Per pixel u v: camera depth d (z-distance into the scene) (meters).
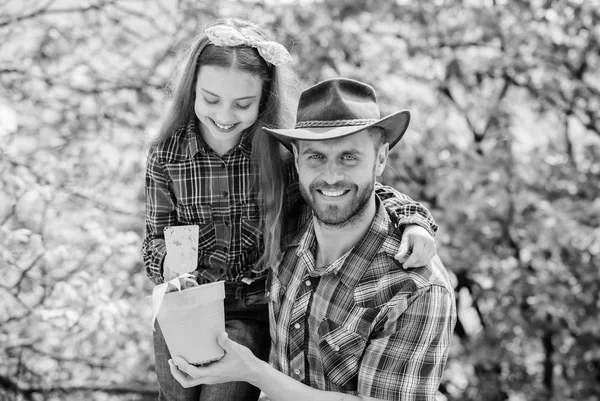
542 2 5.36
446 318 2.28
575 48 5.44
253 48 2.36
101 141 5.07
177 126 2.49
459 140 5.48
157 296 2.09
